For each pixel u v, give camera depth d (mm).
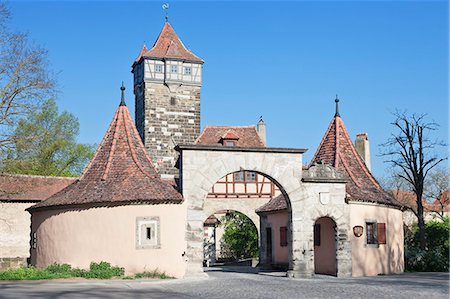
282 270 31406
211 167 25547
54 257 26172
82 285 20391
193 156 25422
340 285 21234
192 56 52969
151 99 51250
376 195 28906
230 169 25750
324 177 26953
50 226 26594
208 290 19297
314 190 26828
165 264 24578
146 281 22562
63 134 39469
